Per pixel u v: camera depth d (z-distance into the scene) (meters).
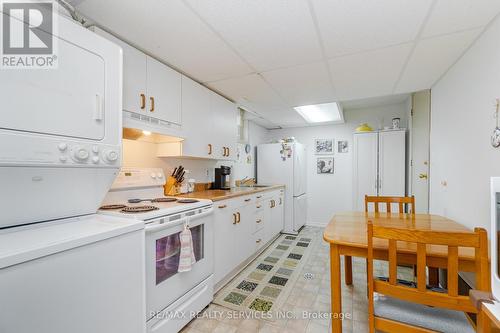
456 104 1.88
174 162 2.41
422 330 1.03
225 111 2.79
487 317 0.73
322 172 4.52
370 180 3.58
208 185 3.00
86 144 1.13
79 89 1.11
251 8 1.26
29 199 1.01
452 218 1.98
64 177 1.11
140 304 1.14
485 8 1.23
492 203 0.68
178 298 1.54
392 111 3.91
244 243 2.57
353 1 1.20
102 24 1.41
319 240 3.61
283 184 4.09
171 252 1.54
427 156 2.75
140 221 1.17
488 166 1.43
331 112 3.62
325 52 1.73
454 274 0.96
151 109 1.75
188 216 1.62
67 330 0.84
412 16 1.31
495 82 1.34
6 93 0.87
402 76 2.18
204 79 2.27
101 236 0.96
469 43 1.59
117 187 1.76
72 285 0.86
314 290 2.09
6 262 0.69
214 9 1.27
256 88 2.50
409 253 1.22
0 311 0.68
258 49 1.70
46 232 0.95
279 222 3.79
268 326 1.62
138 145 2.03
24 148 0.91
